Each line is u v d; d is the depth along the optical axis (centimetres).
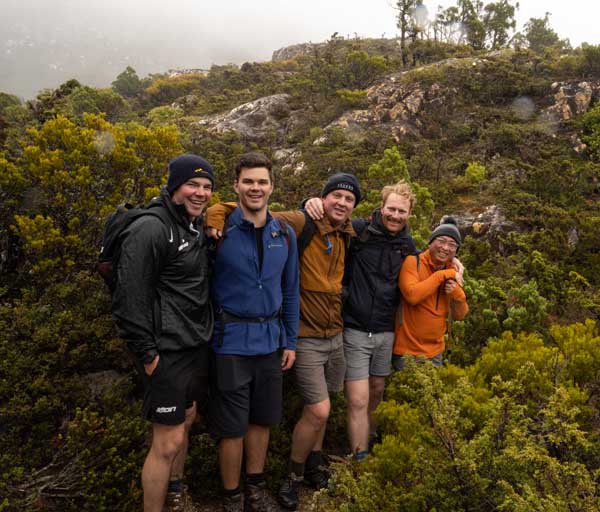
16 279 525
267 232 273
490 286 670
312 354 305
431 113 2967
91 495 298
